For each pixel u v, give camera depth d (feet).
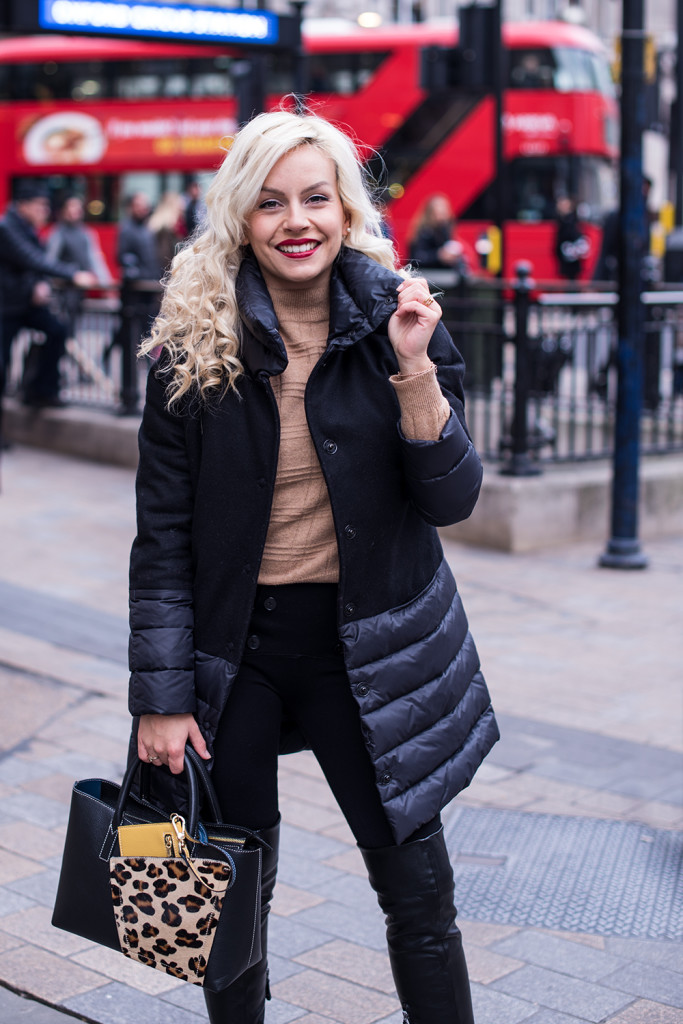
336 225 7.23
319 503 7.31
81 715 15.28
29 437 34.50
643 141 21.95
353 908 10.81
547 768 14.02
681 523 26.71
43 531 25.07
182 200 53.21
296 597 7.34
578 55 64.03
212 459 7.27
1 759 13.88
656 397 27.53
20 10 25.52
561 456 26.08
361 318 7.13
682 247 49.16
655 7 115.24
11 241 32.45
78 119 69.97
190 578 7.49
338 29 67.56
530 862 11.80
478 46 37.47
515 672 17.40
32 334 34.40
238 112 31.37
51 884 11.08
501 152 38.19
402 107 65.98
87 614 19.56
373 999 9.39
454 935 7.47
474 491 7.24
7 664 16.98
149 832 6.95
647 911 10.86
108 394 33.42
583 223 63.00
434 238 46.60
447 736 7.46
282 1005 9.30
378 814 7.39
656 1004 9.34
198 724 7.40
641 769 14.01
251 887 6.96
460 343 27.20
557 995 9.45
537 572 23.02
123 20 26.78
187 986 9.57
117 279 69.82
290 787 13.32
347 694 7.39
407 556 7.45
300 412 7.29
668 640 19.01
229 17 28.78
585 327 26.50
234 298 7.23
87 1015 9.12
